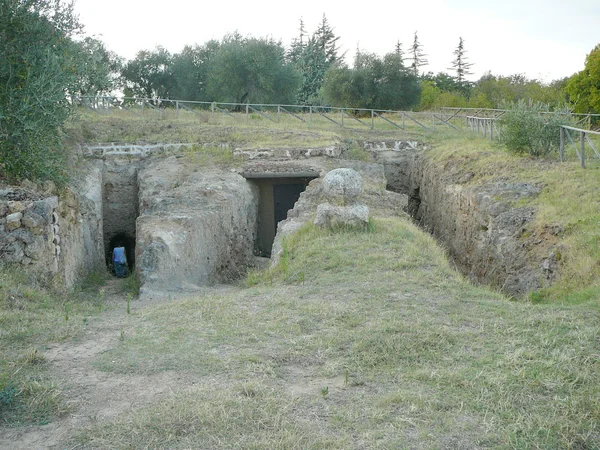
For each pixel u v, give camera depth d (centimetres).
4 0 1126
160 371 545
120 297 1077
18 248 939
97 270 1470
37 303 809
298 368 554
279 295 799
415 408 461
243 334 638
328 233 1096
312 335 630
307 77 4622
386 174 2283
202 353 585
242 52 3341
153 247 1102
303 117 2753
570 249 956
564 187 1257
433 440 419
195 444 418
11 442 423
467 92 5422
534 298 902
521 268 1096
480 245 1344
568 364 530
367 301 751
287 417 454
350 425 443
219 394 486
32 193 1055
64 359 578
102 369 550
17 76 1159
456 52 6141
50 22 1212
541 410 459
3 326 671
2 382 507
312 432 432
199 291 1068
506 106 1752
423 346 589
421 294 779
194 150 1966
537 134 1602
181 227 1187
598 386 491
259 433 430
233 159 1877
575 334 601
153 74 4050
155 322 694
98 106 2339
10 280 863
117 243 1928
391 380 521
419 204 2211
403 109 3544
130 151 1912
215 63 3447
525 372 518
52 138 1225
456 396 483
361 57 3528
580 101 2628
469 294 780
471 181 1608
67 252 1156
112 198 1892
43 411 467
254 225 1709
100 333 661
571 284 880
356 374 534
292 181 1791
